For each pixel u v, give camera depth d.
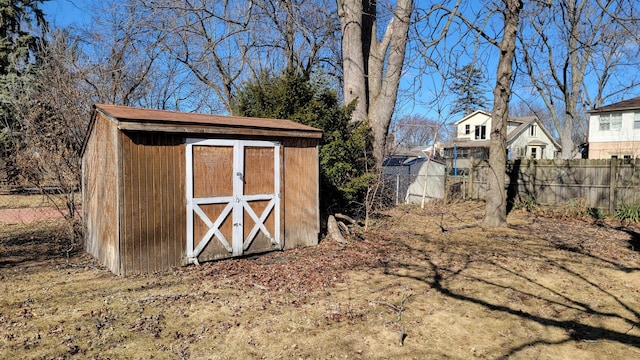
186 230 6.01
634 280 5.68
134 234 5.51
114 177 5.46
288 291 5.07
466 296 4.98
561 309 4.59
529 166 13.33
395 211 12.76
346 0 11.73
